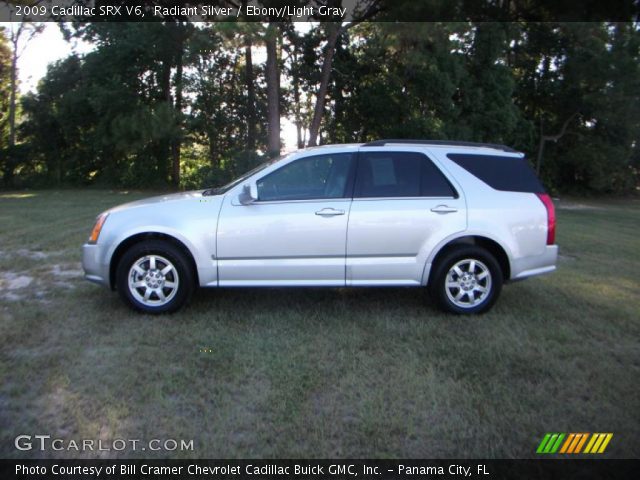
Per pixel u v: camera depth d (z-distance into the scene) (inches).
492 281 207.5
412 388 146.4
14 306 210.1
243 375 152.8
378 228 201.2
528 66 941.8
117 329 186.9
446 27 592.4
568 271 296.7
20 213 510.9
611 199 962.1
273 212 199.8
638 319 208.5
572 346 178.5
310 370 156.7
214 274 200.2
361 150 209.0
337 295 234.2
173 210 201.0
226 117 922.7
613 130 910.4
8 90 1075.9
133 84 860.0
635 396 144.3
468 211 205.0
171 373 153.1
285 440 121.7
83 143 955.3
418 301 227.0
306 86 900.0
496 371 157.9
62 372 152.6
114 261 203.8
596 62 796.0
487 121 818.8
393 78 810.8
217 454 116.4
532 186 214.5
